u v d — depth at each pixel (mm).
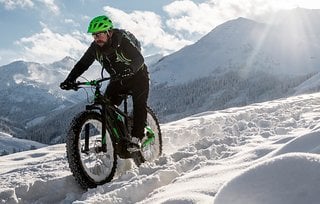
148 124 5742
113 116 4762
